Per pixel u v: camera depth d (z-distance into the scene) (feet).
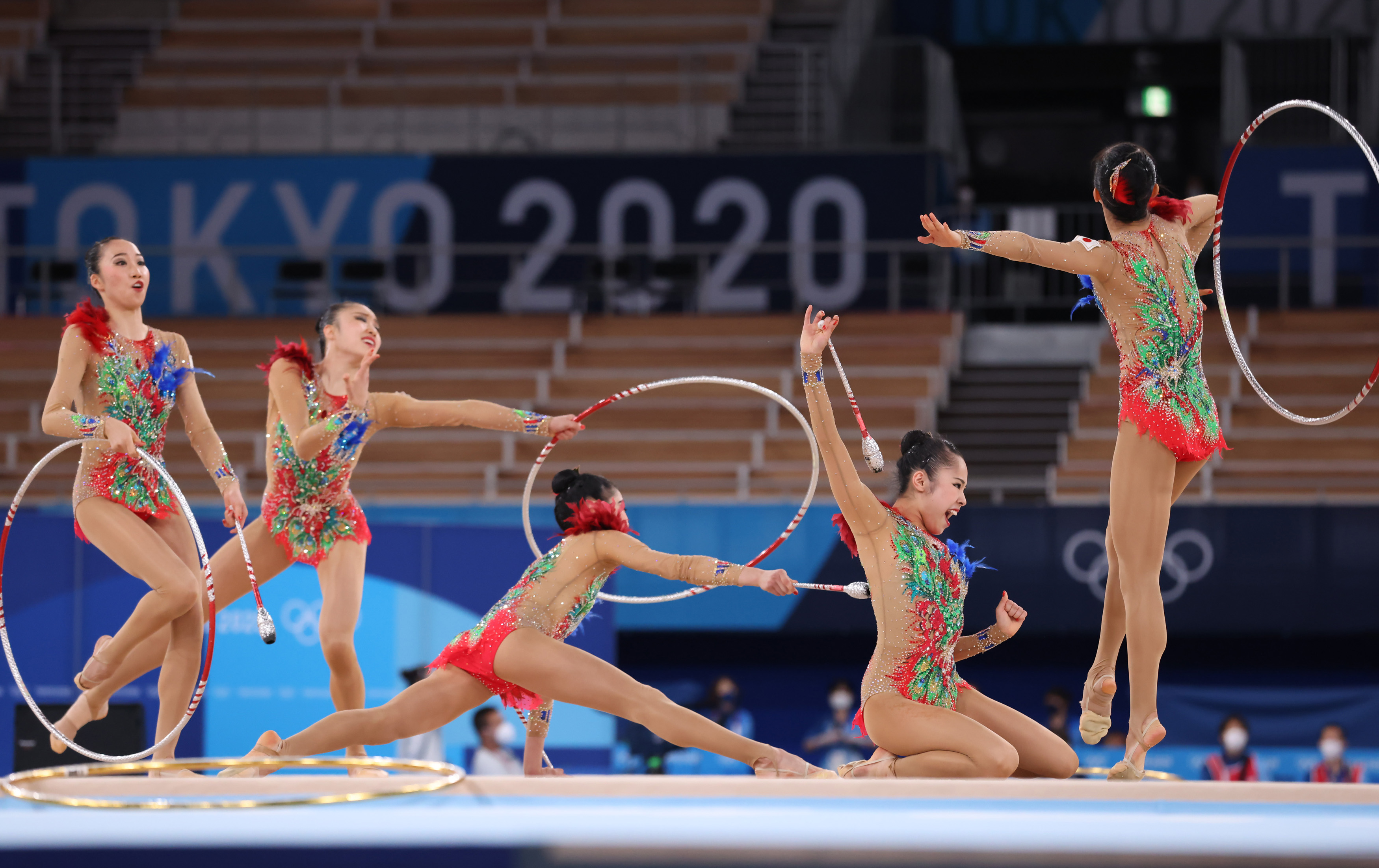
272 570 32.27
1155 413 25.63
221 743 57.62
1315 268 103.30
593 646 66.74
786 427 90.74
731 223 103.60
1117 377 94.73
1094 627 75.00
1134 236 26.17
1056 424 92.73
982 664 86.74
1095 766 78.59
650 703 26.81
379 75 117.39
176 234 104.17
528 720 29.99
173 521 31.30
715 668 88.79
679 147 113.60
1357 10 115.34
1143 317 25.73
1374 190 102.89
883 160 102.89
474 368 94.22
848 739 78.02
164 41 119.34
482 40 120.06
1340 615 75.00
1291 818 16.78
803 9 123.34
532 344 94.94
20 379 92.27
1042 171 135.13
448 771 23.44
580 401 92.38
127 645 29.84
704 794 22.79
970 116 135.64
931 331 97.35
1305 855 15.25
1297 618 75.46
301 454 30.09
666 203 103.86
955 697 27.78
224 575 31.63
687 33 119.65
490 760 59.67
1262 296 104.99
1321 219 103.71
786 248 99.45
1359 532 75.05
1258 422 89.15
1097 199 26.63
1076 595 75.05
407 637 60.59
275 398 31.32
